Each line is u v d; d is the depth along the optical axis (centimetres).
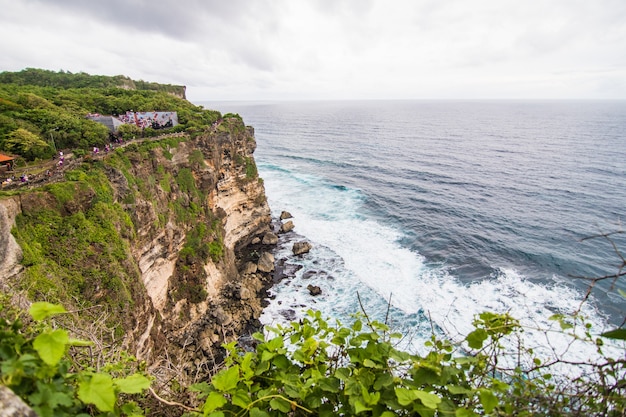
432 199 6819
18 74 7894
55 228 2072
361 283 4003
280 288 4012
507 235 5144
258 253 4906
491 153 11194
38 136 3325
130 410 375
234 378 390
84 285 2009
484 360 403
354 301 3694
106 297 2088
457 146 12662
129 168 3044
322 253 4800
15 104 3959
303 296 3841
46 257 1950
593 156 10425
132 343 2156
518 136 15162
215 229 4184
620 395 339
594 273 4066
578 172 8562
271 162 10825
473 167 9312
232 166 4994
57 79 8025
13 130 3222
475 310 3412
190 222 3759
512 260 4438
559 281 3916
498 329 393
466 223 5641
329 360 461
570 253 4569
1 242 1622
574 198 6669
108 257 2202
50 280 1802
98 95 5647
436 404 343
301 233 5516
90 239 2184
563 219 5703
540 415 347
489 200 6706
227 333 3288
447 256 4559
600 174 8325
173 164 3738
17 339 322
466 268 4250
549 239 5003
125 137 3938
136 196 2919
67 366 333
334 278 4156
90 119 4128
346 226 5709
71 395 319
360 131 17925
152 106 5366
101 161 2744
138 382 344
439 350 414
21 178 2345
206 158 4362
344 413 388
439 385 377
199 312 3466
